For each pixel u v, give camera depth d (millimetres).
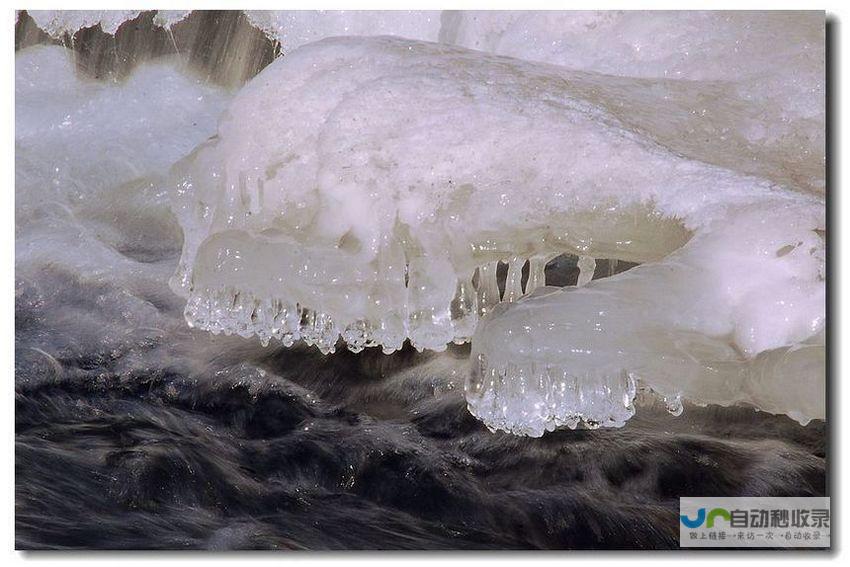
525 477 8812
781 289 7719
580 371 7512
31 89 14719
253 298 8492
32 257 12078
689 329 7648
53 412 9773
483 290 9008
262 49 14516
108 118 14281
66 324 11086
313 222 8859
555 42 11602
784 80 10312
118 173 13477
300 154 9062
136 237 12734
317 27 14164
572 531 8273
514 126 8820
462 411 9586
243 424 9633
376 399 9891
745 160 9219
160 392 10086
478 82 9336
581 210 8531
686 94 10211
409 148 8734
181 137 14039
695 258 7945
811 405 7344
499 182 8617
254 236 8664
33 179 13406
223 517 8469
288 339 8477
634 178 8531
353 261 8516
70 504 8477
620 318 7598
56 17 14969
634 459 8938
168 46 14867
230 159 9250
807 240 7938
